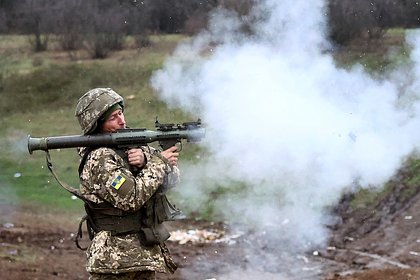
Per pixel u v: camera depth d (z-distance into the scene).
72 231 12.44
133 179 3.73
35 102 19.44
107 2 20.77
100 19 20.59
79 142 3.83
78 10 21.36
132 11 19.72
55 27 21.83
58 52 21.66
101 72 19.44
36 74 20.34
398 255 11.09
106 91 3.91
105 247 3.79
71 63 20.55
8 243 11.39
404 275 8.99
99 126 3.89
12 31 23.12
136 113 16.88
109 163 3.77
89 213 3.88
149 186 3.74
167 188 3.87
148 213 3.84
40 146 3.81
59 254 10.89
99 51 20.50
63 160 16.22
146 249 3.84
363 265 10.67
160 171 3.80
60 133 17.81
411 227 12.11
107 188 3.71
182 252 11.32
